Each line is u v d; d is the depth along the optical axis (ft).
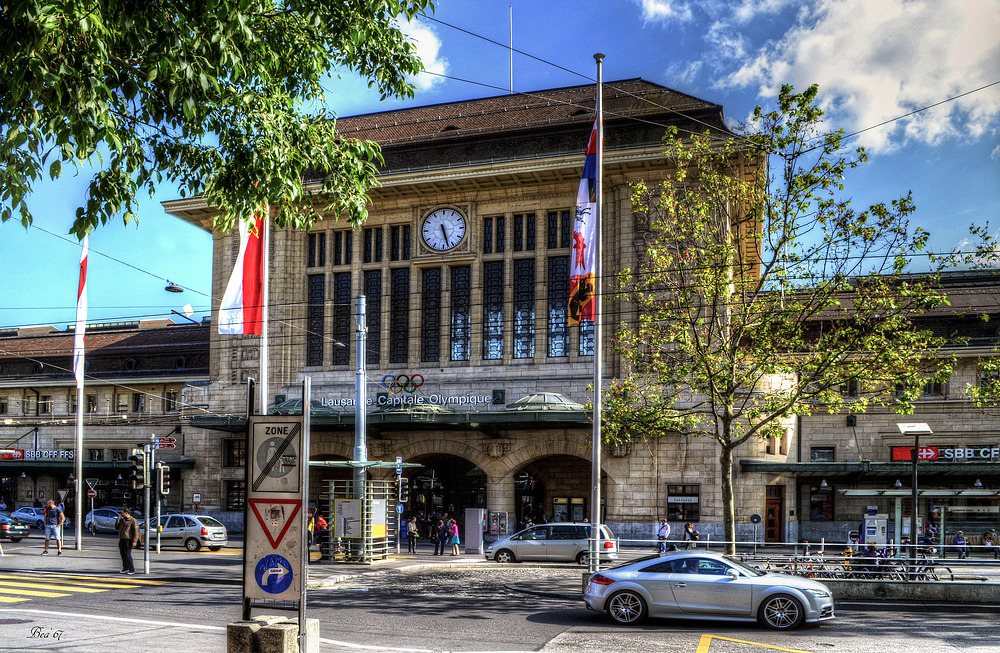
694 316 99.40
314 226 172.04
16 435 209.97
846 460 153.17
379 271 167.94
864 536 111.55
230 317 106.42
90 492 171.63
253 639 35.17
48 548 121.90
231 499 174.50
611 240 152.87
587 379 152.25
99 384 205.77
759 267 166.50
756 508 144.05
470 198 162.50
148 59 35.83
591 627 60.80
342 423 152.56
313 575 91.61
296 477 36.94
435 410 151.33
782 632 59.21
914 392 82.33
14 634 52.60
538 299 156.97
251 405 38.11
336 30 46.96
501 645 53.06
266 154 43.52
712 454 144.05
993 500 140.97
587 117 160.76
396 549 133.69
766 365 83.82
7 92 33.99
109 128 35.12
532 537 112.98
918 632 59.77
